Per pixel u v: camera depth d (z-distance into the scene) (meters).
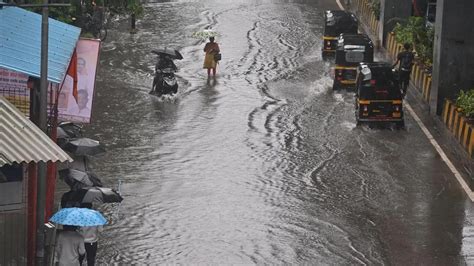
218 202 37.34
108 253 31.94
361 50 57.00
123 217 35.34
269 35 76.06
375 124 49.25
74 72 31.14
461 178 41.19
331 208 37.00
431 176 41.41
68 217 26.61
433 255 32.53
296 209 36.78
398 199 38.22
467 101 47.69
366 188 39.47
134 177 40.16
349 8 91.94
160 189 38.66
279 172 41.47
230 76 61.50
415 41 64.31
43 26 26.80
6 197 24.55
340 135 47.88
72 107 33.28
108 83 58.09
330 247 33.00
